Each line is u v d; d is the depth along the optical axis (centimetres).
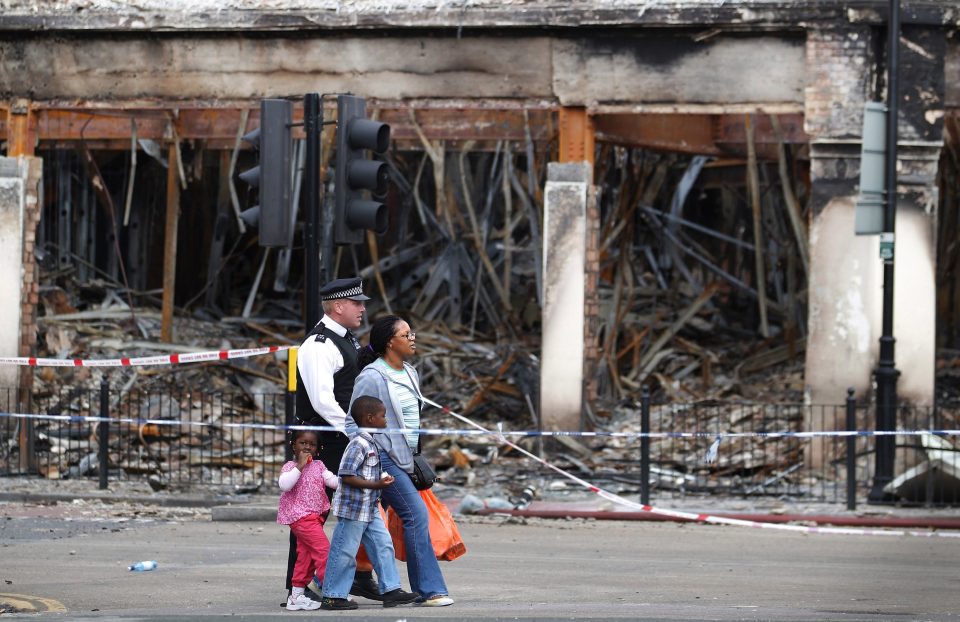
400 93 5725
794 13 5381
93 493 5025
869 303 5366
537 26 5559
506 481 5388
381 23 5656
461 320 8225
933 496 4884
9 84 5909
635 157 7662
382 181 3262
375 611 2733
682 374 7250
